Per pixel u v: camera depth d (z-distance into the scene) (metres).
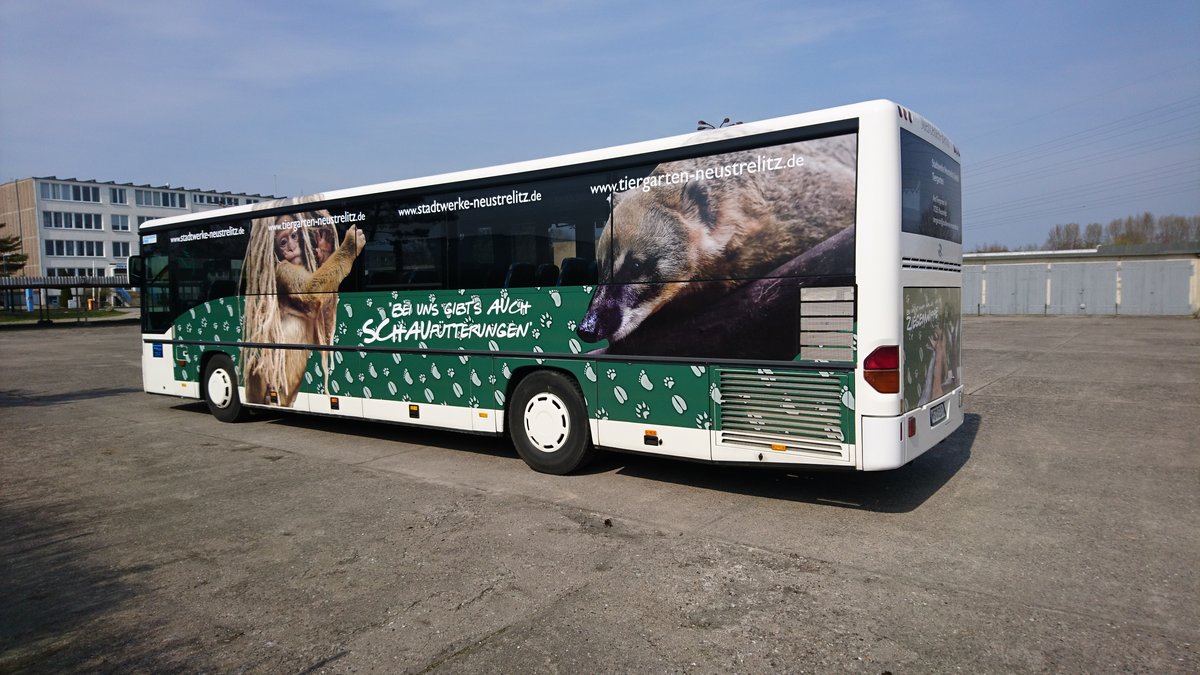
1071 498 6.22
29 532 5.73
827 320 5.58
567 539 5.35
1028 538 5.25
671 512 5.98
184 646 3.83
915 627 3.90
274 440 9.30
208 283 10.58
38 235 81.19
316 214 9.13
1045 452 7.86
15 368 19.22
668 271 6.34
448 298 7.88
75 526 5.85
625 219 6.57
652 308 6.44
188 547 5.32
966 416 9.91
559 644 3.77
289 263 9.48
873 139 5.41
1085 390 12.06
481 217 7.59
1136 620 3.95
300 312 9.38
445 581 4.61
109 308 71.44
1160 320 29.69
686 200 6.22
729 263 6.01
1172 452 7.79
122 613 4.24
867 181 5.42
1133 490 6.44
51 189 81.94
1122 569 4.66
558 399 7.12
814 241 5.62
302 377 9.41
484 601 4.30
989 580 4.51
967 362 16.17
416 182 8.12
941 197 6.35
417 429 10.01
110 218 86.25
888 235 5.38
